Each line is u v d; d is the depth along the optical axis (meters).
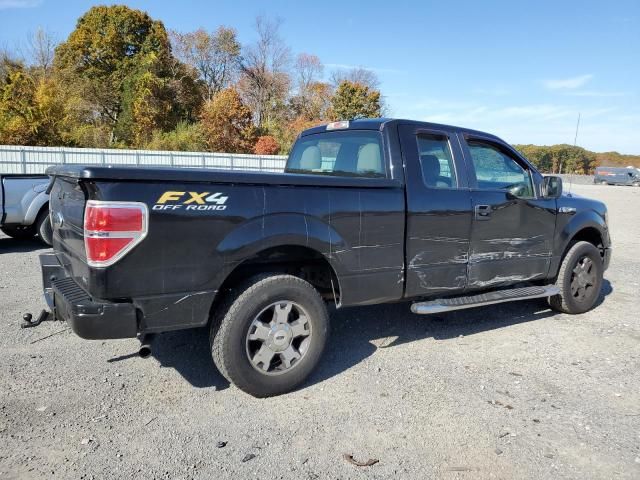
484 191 4.66
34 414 3.35
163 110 39.44
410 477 2.77
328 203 3.73
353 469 2.83
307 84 58.50
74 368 4.08
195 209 3.21
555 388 3.88
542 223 5.15
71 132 34.69
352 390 3.80
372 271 4.00
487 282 4.77
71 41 42.22
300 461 2.90
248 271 3.80
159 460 2.88
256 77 54.75
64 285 3.43
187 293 3.24
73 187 3.39
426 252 4.29
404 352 4.57
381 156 4.29
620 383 3.98
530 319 5.60
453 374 4.11
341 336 4.95
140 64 40.44
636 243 11.76
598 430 3.28
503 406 3.58
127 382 3.86
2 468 2.77
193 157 28.75
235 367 3.47
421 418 3.40
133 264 3.05
